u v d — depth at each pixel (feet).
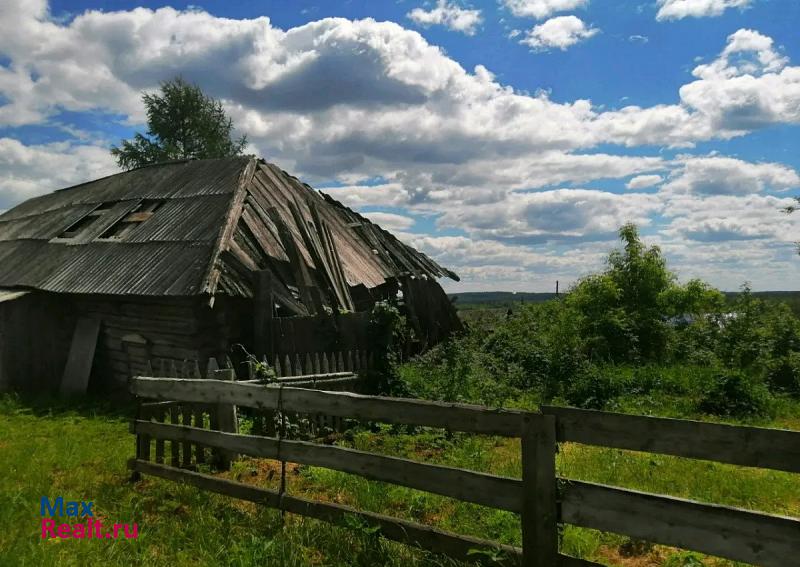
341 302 42.47
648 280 59.00
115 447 26.17
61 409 37.73
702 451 10.59
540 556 11.99
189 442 20.12
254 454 17.52
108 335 43.55
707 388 36.52
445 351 41.91
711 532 10.39
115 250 45.93
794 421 33.65
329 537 14.92
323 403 16.11
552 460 11.88
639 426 11.12
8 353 43.93
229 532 15.65
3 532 15.81
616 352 51.34
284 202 52.65
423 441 26.16
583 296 59.11
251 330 39.81
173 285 37.76
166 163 62.13
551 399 36.50
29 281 47.06
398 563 13.42
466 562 13.10
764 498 19.30
